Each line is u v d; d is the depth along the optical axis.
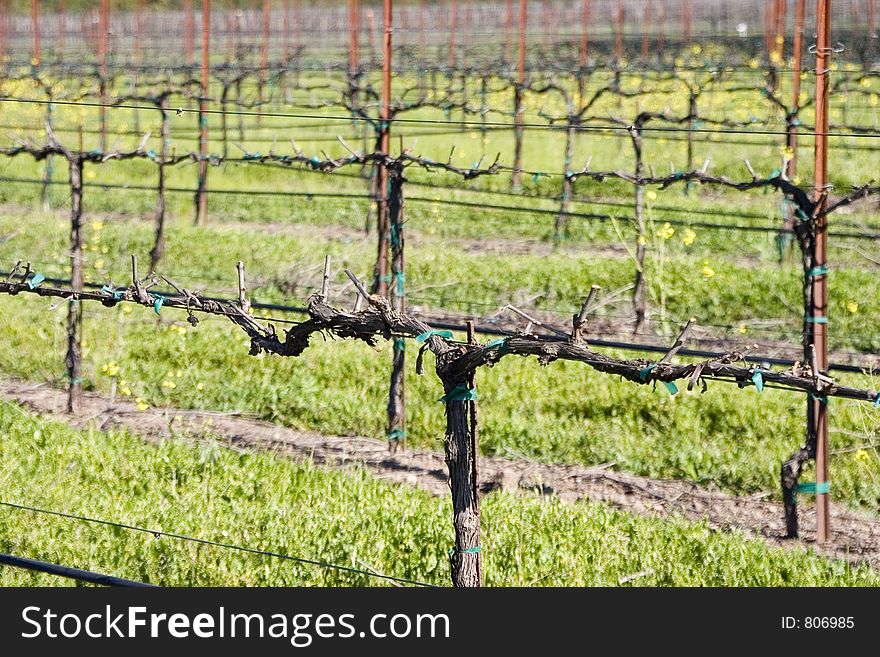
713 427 19.95
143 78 62.25
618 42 66.88
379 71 64.88
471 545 11.06
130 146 46.34
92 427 19.72
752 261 30.09
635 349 17.28
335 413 20.86
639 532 15.81
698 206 35.16
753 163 41.00
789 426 19.59
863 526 16.92
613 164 42.59
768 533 16.72
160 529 15.64
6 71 59.72
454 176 41.25
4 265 29.77
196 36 97.25
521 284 28.08
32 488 16.94
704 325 25.39
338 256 30.59
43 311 26.06
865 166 40.47
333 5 118.62
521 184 39.12
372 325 11.31
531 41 91.56
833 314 25.80
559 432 19.77
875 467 18.11
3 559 11.36
